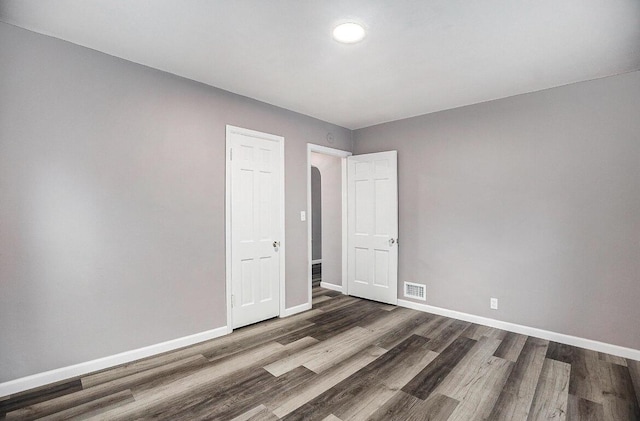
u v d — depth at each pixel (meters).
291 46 2.26
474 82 2.87
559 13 1.85
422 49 2.29
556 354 2.67
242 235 3.25
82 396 2.03
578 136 2.83
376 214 4.20
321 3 1.77
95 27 2.03
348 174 4.47
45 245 2.14
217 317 3.02
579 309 2.83
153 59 2.46
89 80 2.30
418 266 3.87
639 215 2.57
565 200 2.90
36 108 2.10
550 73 2.67
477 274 3.41
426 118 3.80
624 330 2.63
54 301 2.17
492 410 1.92
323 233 4.99
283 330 3.20
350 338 3.00
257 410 1.92
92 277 2.32
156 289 2.63
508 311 3.21
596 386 2.18
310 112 3.78
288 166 3.68
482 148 3.38
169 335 2.71
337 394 2.08
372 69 2.62
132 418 1.83
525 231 3.11
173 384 2.19
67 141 2.21
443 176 3.66
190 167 2.84
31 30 2.07
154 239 2.62
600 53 2.32
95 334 2.34
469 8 1.81
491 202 3.32
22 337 2.06
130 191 2.49
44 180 2.13
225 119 3.08
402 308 3.92
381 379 2.27
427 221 3.79
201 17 1.91
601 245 2.73
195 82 2.87
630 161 2.61
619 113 2.65
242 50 2.32
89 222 2.31
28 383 2.08
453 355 2.65
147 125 2.58
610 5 1.77
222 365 2.46
